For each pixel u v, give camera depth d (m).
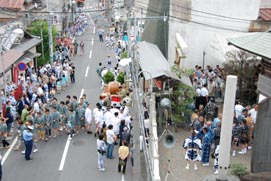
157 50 27.55
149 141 15.73
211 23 27.41
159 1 30.44
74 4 68.38
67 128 20.02
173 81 20.38
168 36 28.55
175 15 27.73
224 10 27.20
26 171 15.99
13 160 17.02
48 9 46.16
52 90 25.06
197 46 27.75
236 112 18.33
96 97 26.44
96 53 44.66
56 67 29.59
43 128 19.08
